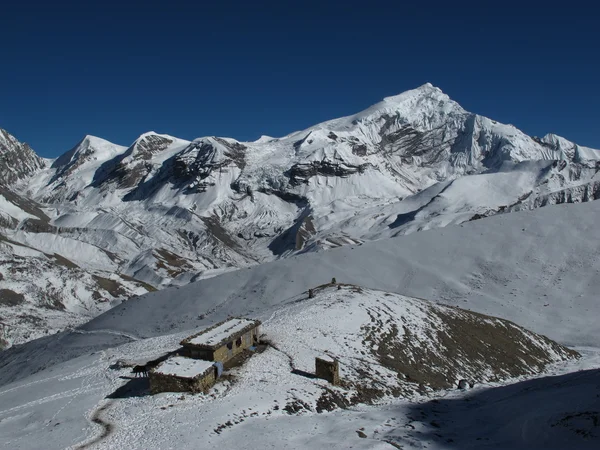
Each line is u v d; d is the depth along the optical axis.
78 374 37.41
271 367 33.19
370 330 43.56
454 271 89.06
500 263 88.69
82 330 83.19
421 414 27.08
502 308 75.31
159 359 36.59
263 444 21.44
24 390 35.91
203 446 21.38
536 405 25.05
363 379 33.72
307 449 20.80
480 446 21.11
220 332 35.56
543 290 78.88
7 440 24.08
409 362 39.47
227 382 29.83
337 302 50.66
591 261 83.38
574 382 31.75
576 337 63.88
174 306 85.50
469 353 45.16
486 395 33.62
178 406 26.31
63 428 24.86
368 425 24.28
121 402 28.17
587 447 18.14
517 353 49.19
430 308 53.34
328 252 100.12
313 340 39.72
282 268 94.19
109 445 22.08
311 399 28.59
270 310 54.94
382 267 93.12
